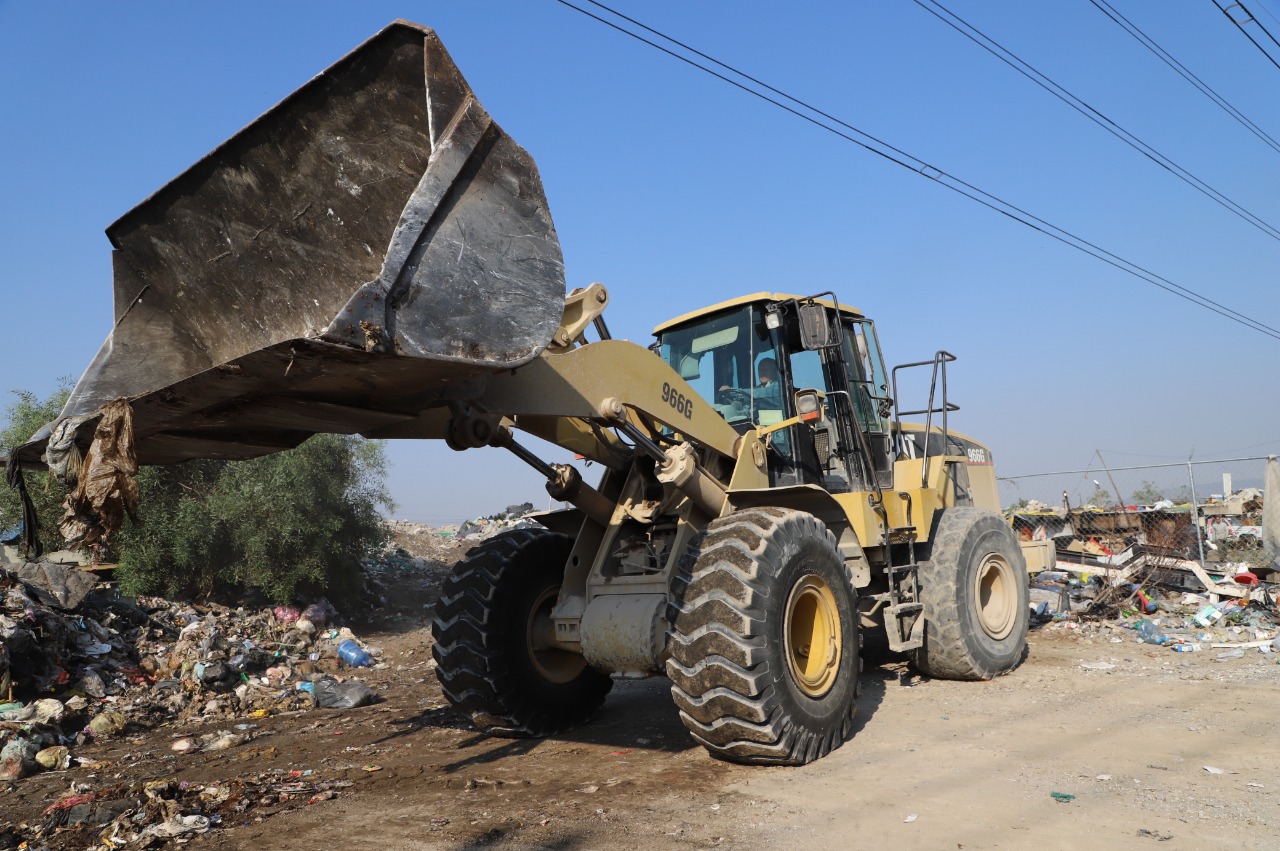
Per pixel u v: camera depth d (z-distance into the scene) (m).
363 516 12.27
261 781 4.83
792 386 5.86
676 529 5.21
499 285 3.36
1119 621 9.00
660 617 4.69
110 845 3.85
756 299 5.96
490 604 5.38
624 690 7.01
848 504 5.70
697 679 4.30
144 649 9.03
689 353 6.31
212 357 4.34
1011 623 6.84
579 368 4.46
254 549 10.77
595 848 3.47
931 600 6.33
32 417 11.16
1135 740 4.66
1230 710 5.27
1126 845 3.25
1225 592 9.84
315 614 11.12
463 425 4.17
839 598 4.91
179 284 4.29
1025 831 3.42
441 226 3.24
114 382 4.09
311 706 7.76
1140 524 12.85
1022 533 13.41
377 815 4.07
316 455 11.56
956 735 4.91
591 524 5.49
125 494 3.30
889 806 3.76
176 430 3.84
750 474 5.40
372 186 3.63
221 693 8.16
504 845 3.57
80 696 7.38
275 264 3.98
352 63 3.48
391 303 3.04
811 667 4.73
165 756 5.94
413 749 5.50
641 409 4.80
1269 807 3.58
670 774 4.45
